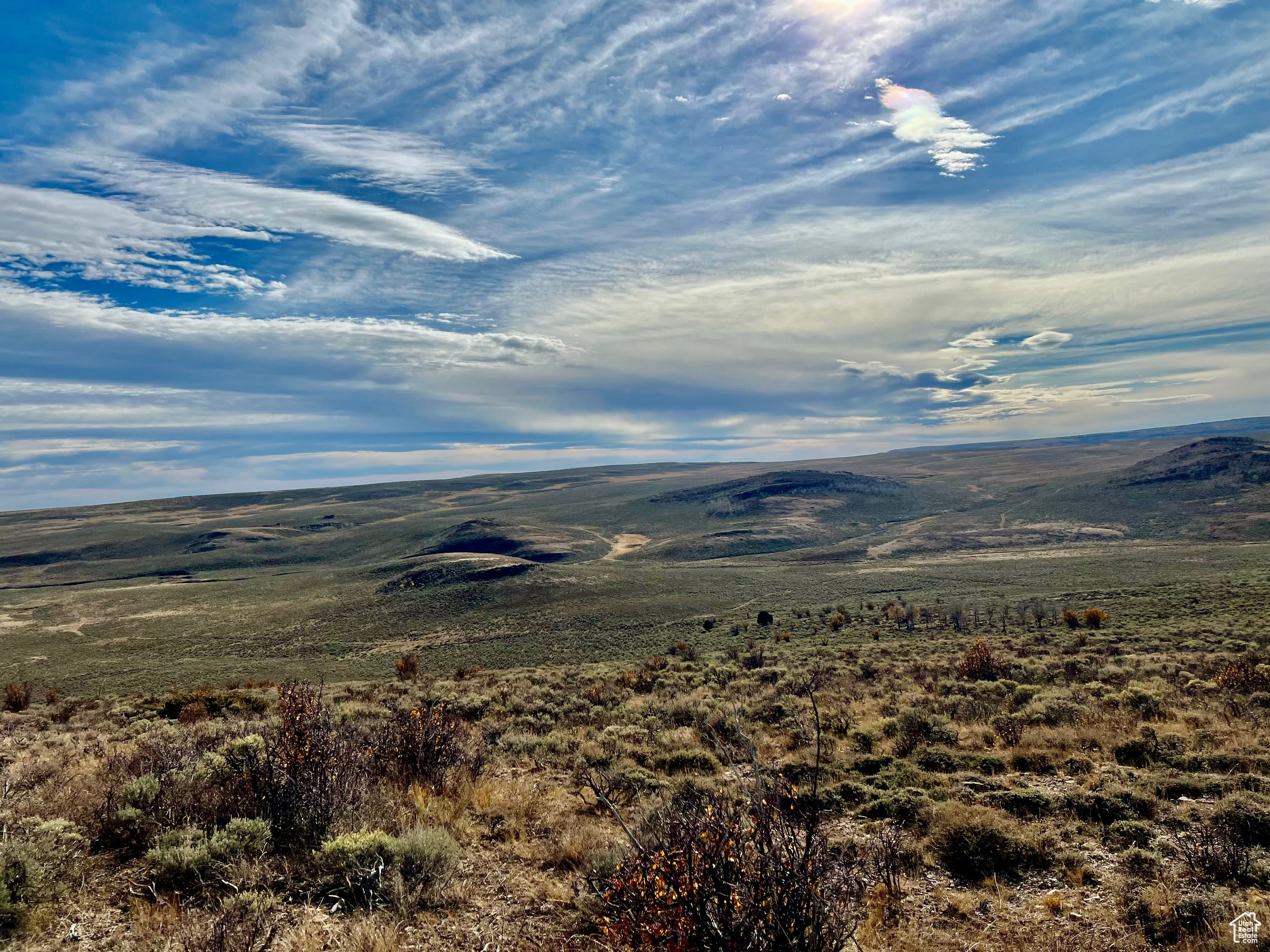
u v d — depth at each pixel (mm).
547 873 6105
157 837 6254
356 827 6707
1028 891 5574
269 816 6711
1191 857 5715
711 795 4961
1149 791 7336
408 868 5715
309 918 5031
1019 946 4730
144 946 4477
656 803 7230
